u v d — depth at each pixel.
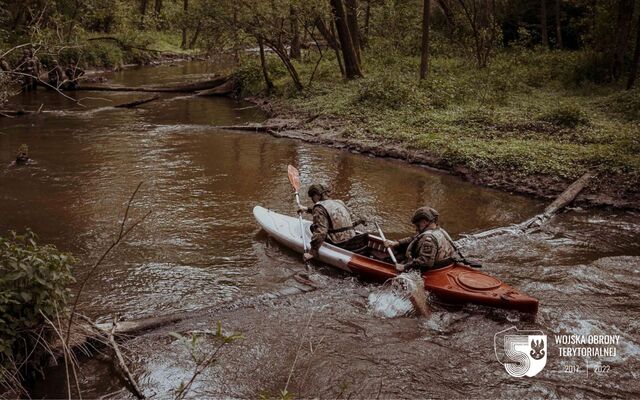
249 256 7.25
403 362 4.99
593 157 10.36
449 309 5.80
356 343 5.29
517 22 26.50
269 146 13.38
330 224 6.90
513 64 20.92
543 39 23.97
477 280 5.84
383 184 10.48
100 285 6.40
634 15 18.67
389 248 6.50
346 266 6.57
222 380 4.73
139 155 12.31
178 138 14.14
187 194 9.71
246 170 11.27
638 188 9.38
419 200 9.61
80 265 6.89
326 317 5.75
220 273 6.77
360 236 6.94
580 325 5.55
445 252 6.16
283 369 4.89
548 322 5.61
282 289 6.32
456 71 19.98
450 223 8.59
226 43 19.83
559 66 20.08
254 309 5.89
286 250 7.45
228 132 14.99
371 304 5.98
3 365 4.38
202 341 5.28
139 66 31.92
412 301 5.67
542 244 7.74
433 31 26.67
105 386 4.64
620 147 10.64
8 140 13.57
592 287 6.39
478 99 16.09
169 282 6.51
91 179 10.47
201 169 11.30
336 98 17.34
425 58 17.47
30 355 4.54
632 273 6.76
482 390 4.61
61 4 23.55
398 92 15.71
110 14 30.95
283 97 19.19
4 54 6.08
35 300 4.45
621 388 4.62
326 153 12.73
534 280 6.57
